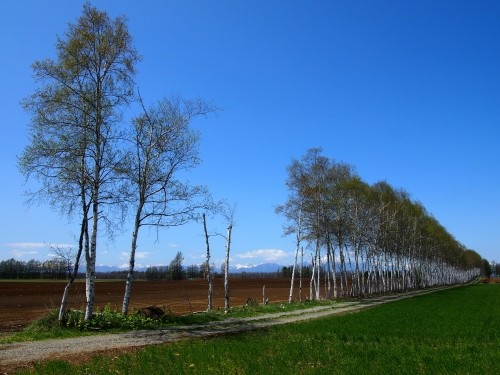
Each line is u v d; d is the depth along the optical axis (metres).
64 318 24.61
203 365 15.79
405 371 15.21
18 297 58.00
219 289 93.31
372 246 73.69
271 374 14.66
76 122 26.08
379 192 79.94
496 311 41.00
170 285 108.62
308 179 55.16
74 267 25.19
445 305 49.50
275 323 31.31
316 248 57.41
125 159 26.86
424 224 103.00
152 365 15.79
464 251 187.62
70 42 25.97
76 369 15.25
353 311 42.75
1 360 16.94
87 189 25.92
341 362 16.92
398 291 89.38
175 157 30.03
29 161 24.84
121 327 25.78
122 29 27.02
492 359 17.44
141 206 29.33
